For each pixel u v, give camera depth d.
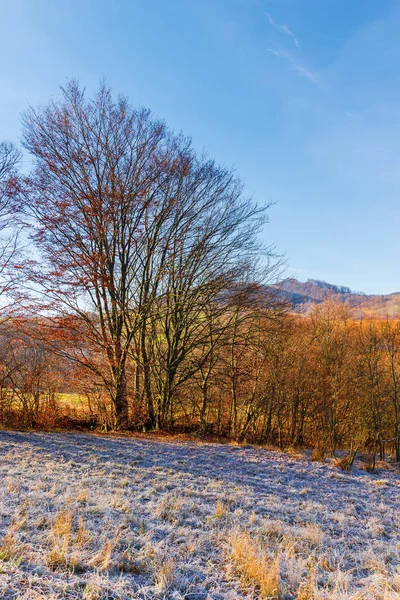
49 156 16.67
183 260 18.50
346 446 19.19
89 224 16.53
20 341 16.55
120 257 17.61
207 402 19.80
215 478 9.50
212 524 6.07
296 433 18.89
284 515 7.20
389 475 12.55
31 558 3.94
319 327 21.48
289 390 18.17
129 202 16.95
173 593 3.74
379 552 5.84
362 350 17.94
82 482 7.71
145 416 17.88
